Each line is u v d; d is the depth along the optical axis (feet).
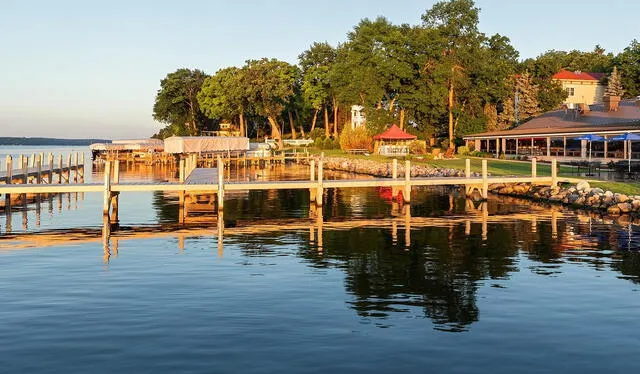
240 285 53.31
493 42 301.22
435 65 279.08
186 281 54.80
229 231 87.97
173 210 116.37
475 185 137.49
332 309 45.75
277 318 43.32
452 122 293.84
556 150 204.03
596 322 42.68
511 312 45.14
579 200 117.39
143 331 40.16
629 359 35.65
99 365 34.30
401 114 290.97
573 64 399.65
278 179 188.34
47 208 120.98
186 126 456.04
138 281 54.75
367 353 36.40
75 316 43.55
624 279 55.98
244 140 285.02
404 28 294.05
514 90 304.91
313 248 73.00
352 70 299.17
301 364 34.58
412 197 138.82
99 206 124.67
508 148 244.83
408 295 50.06
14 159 345.92
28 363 34.53
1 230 89.81
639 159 168.35
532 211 111.24
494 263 63.57
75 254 68.85
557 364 34.83
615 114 216.13
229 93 361.71
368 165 222.48
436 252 70.18
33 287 52.34
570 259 65.77
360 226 92.89
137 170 255.29
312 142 372.99
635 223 94.48
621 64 312.50
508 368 34.19
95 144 346.33
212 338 38.88
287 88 358.43
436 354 36.35
